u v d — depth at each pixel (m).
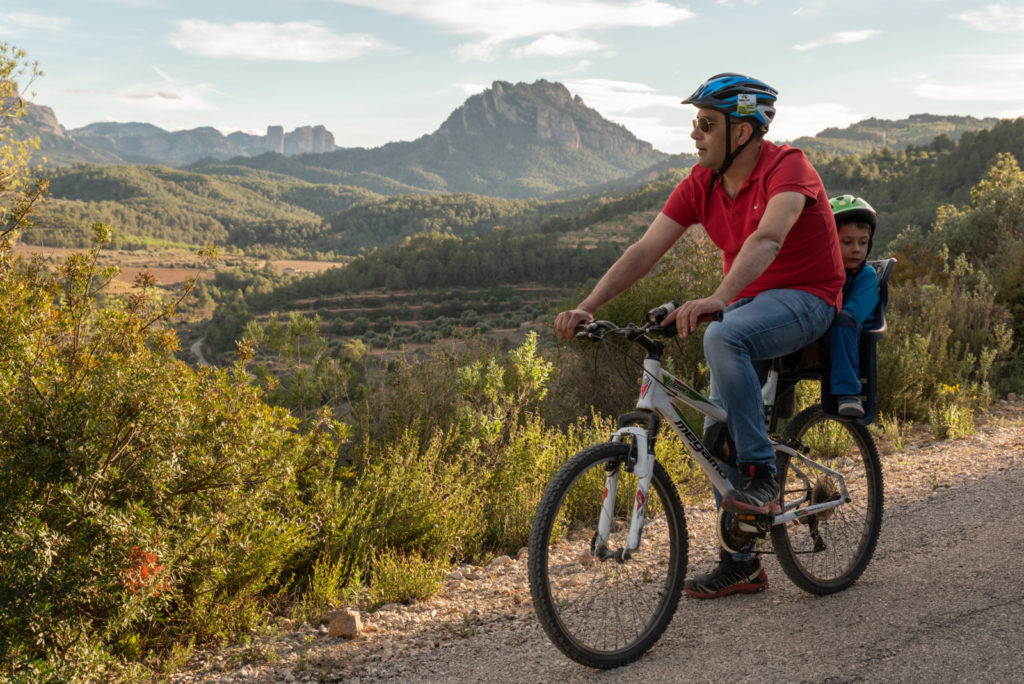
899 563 3.59
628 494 2.85
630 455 2.84
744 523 2.96
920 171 183.88
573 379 7.97
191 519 3.52
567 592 2.73
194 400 3.84
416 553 4.39
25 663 2.76
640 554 2.84
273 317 6.46
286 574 4.29
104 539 3.17
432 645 3.13
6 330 3.64
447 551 4.56
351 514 4.62
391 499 4.82
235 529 3.87
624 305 8.31
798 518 3.21
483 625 3.32
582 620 2.67
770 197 2.88
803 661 2.58
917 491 5.00
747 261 2.68
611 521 2.80
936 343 9.30
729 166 3.02
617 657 2.70
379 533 4.52
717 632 2.93
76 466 3.26
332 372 6.26
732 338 2.81
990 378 9.80
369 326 153.50
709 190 3.15
